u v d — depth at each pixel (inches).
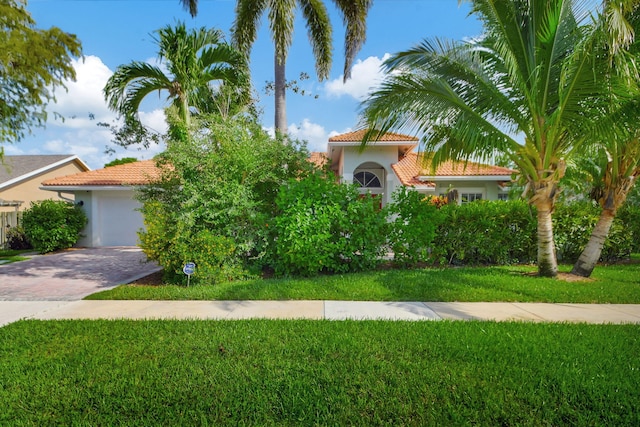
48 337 180.9
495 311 230.2
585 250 333.1
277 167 379.9
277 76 519.5
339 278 318.3
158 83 466.3
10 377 137.8
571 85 263.0
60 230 572.7
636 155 307.7
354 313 225.6
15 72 329.7
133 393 127.0
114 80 443.8
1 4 305.4
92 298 267.1
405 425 110.0
